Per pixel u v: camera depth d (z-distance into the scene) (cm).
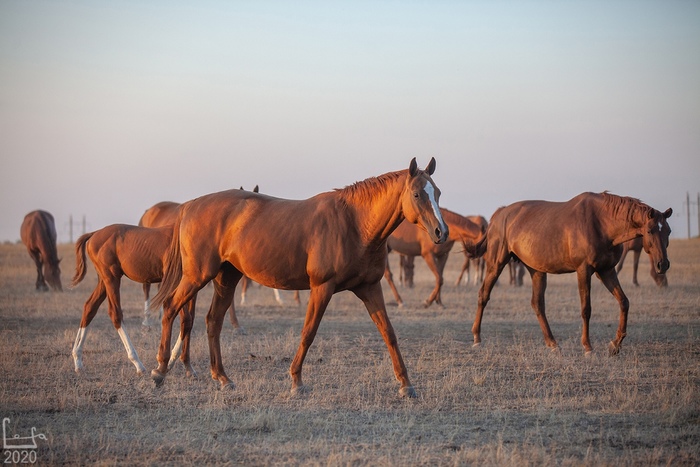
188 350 1308
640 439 922
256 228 1174
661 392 1146
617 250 1574
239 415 1041
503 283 3891
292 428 974
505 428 976
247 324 2100
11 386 1217
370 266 1149
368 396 1155
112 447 891
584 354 1535
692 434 940
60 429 968
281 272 1167
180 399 1144
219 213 1210
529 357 1505
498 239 1723
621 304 1548
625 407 1066
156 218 2067
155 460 844
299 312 2420
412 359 1497
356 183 1157
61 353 1532
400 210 1105
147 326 1969
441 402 1115
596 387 1227
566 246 1577
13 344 1623
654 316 2188
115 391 1190
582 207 1584
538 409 1062
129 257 1339
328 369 1379
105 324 2025
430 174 1136
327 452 868
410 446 888
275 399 1138
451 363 1447
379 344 1702
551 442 905
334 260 1130
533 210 1681
